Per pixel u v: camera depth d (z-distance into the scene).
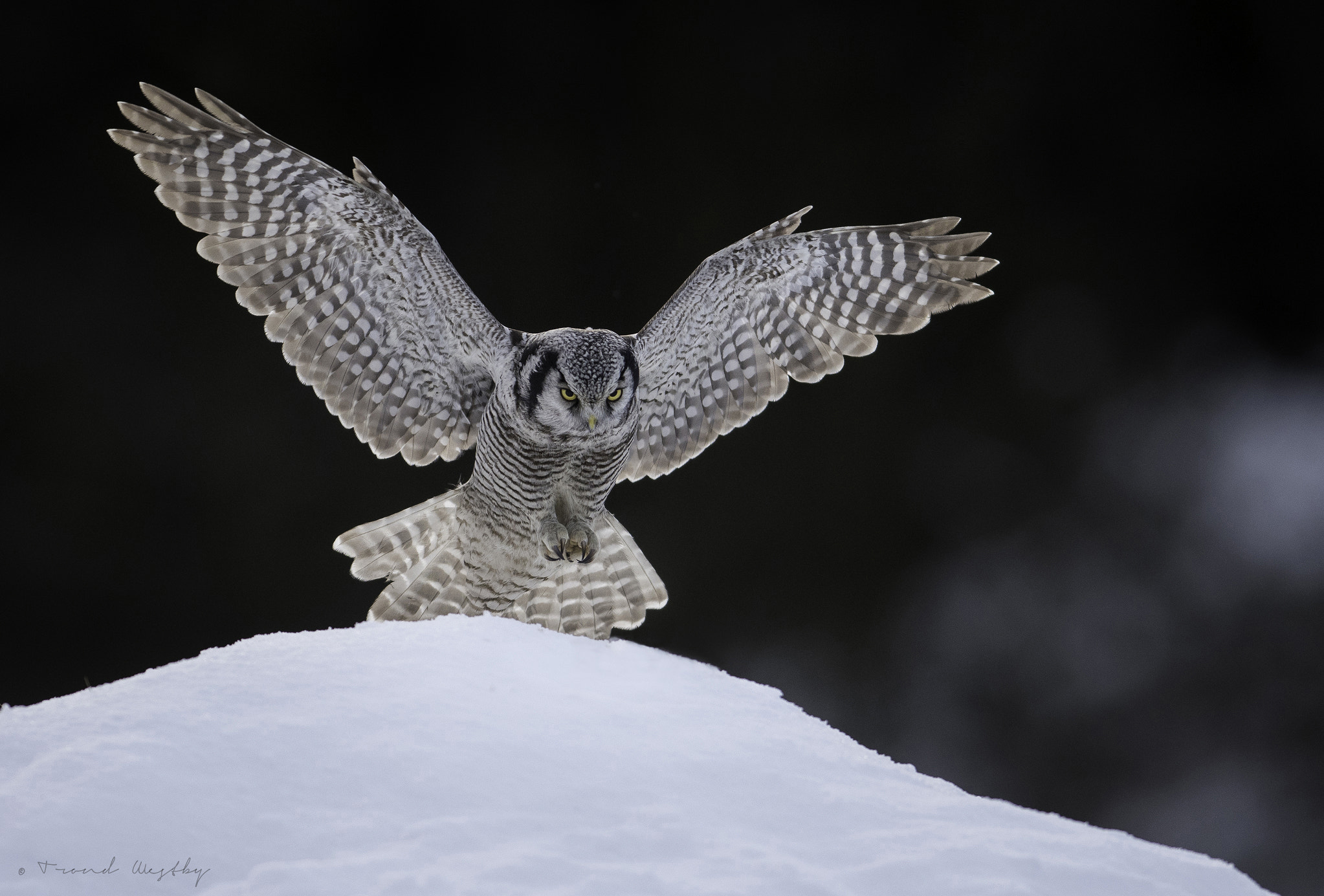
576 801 11.77
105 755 11.77
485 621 11.97
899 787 11.83
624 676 11.92
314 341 12.20
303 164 12.12
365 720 11.81
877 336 12.27
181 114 12.09
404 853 10.84
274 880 10.32
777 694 11.95
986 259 12.22
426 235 12.16
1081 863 11.71
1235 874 11.77
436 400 12.26
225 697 11.82
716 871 10.80
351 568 12.24
